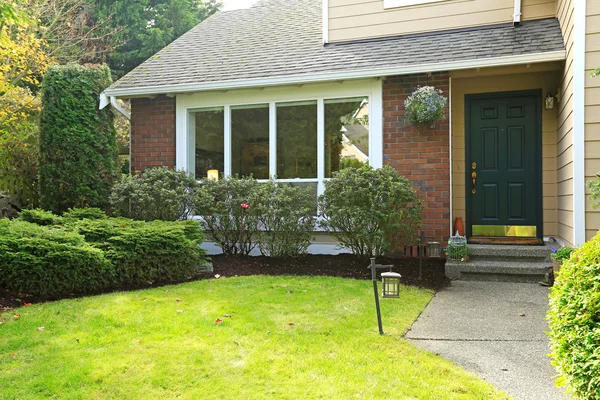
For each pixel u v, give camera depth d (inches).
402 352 123.5
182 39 385.4
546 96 263.9
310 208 260.1
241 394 99.3
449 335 141.8
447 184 261.9
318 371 110.4
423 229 266.2
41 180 319.3
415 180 267.7
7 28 431.5
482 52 248.5
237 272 237.6
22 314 155.0
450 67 247.1
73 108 320.2
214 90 297.6
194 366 113.2
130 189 271.4
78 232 213.8
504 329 148.1
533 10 274.8
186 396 98.6
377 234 234.2
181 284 208.4
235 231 265.4
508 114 275.9
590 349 74.5
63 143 315.6
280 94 295.7
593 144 199.5
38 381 105.0
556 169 264.8
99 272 194.4
